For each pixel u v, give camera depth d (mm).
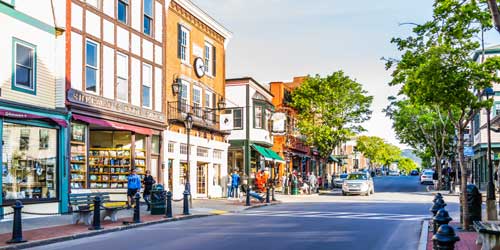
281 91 49844
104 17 23719
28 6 19328
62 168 20500
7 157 18156
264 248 12773
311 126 47844
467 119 15961
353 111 48406
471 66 14992
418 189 52375
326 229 16719
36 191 19391
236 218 20719
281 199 34062
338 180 53406
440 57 15172
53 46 20578
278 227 17297
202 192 33938
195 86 32688
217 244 13453
